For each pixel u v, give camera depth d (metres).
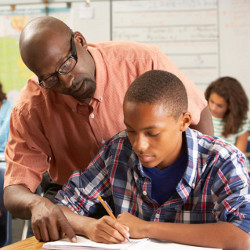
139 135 1.02
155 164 1.06
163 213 1.16
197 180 1.14
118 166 1.24
